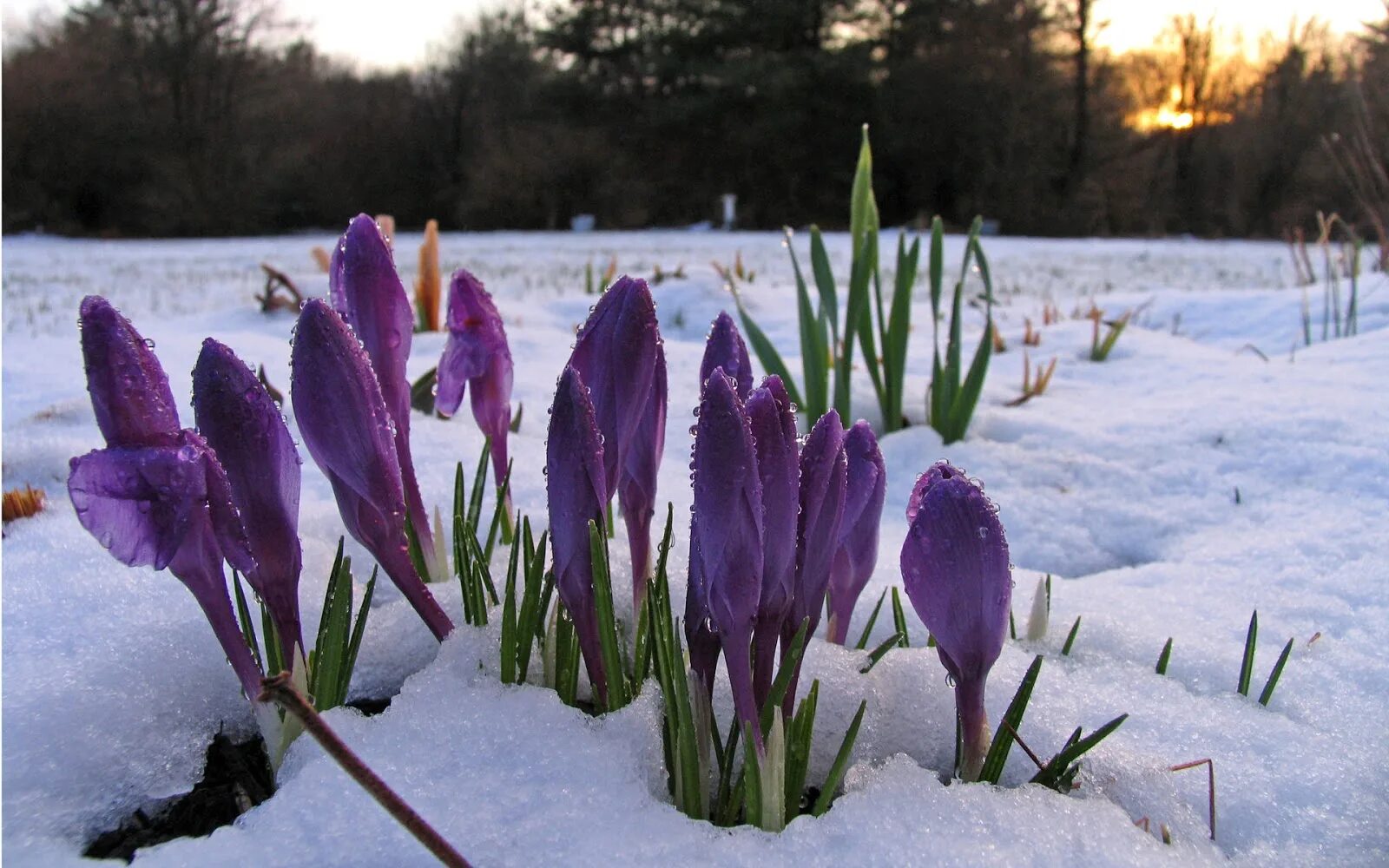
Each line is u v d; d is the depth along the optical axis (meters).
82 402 0.59
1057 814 0.23
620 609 0.31
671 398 0.70
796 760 0.23
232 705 0.28
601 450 0.23
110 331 0.20
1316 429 0.55
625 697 0.25
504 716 0.25
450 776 0.23
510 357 0.31
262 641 0.29
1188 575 0.41
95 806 0.24
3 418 0.58
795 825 0.22
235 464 0.22
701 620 0.22
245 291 1.98
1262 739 0.27
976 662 0.23
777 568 0.21
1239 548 0.43
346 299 0.27
